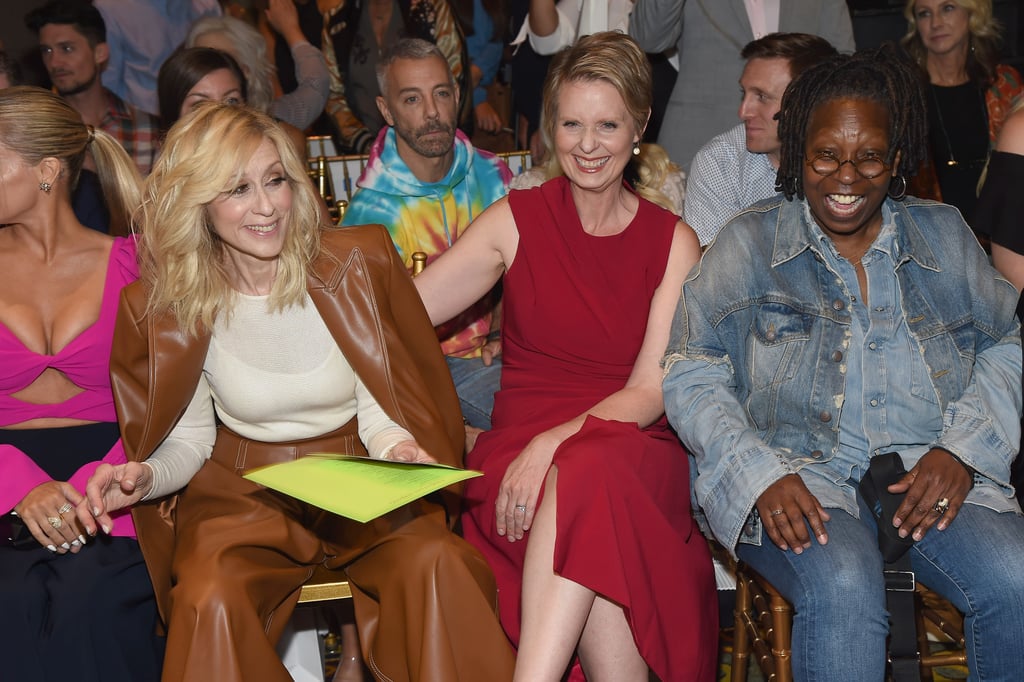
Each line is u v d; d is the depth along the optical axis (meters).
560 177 2.64
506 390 2.63
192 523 2.28
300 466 2.04
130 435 2.29
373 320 2.30
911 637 2.10
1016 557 2.02
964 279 2.25
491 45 5.25
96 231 2.50
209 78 3.44
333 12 4.93
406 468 2.01
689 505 2.44
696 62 3.89
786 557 2.09
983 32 4.04
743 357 2.32
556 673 2.09
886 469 2.16
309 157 4.04
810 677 2.01
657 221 2.56
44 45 4.20
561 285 2.54
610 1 4.21
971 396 2.21
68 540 2.23
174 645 2.05
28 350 2.34
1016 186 2.58
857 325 2.23
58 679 2.16
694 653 2.24
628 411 2.40
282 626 2.26
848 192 2.14
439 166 3.16
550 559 2.12
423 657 2.10
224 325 2.27
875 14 5.54
